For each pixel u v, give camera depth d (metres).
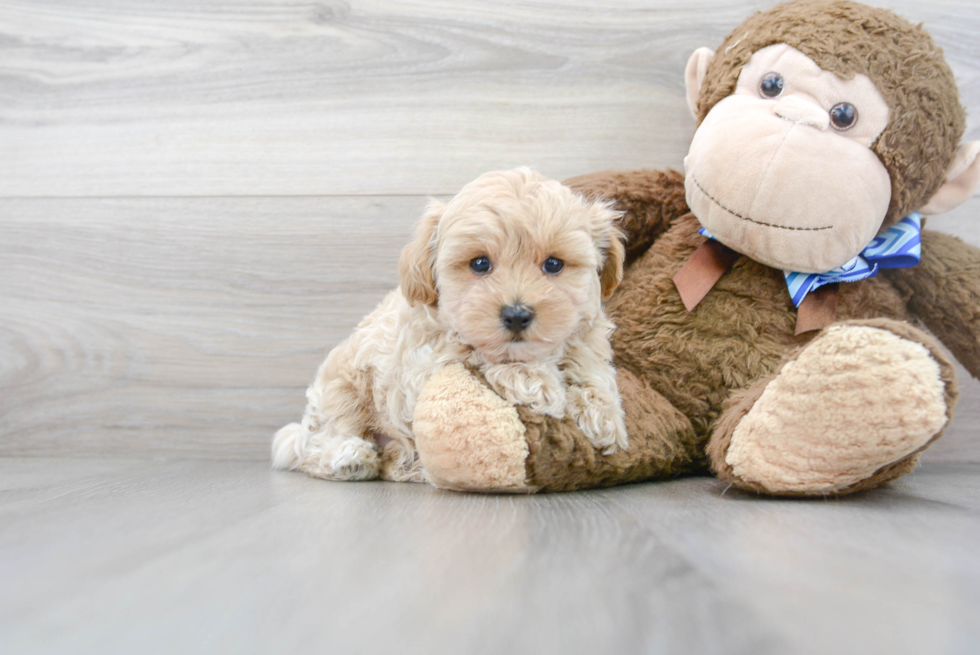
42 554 0.65
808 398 0.93
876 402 0.88
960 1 1.58
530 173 1.10
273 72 1.71
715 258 1.32
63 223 1.73
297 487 1.13
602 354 1.16
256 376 1.70
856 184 1.12
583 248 1.04
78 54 1.74
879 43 1.16
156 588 0.55
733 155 1.15
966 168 1.23
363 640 0.45
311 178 1.70
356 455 1.22
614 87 1.65
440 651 0.43
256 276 1.70
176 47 1.72
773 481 0.97
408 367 1.15
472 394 1.02
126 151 1.73
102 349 1.72
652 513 0.85
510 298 0.98
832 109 1.15
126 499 0.98
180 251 1.71
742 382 1.24
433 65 1.68
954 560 0.62
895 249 1.24
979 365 1.30
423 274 1.09
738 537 0.71
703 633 0.45
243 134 1.71
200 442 1.70
